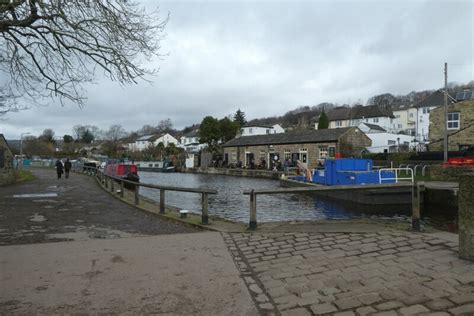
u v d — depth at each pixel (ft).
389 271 14.02
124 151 297.53
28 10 34.53
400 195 57.00
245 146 172.86
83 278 14.66
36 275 15.07
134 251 18.78
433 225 39.17
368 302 11.46
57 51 38.70
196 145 276.82
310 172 90.99
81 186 67.41
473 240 14.38
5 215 32.04
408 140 148.36
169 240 21.20
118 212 34.24
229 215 51.65
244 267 15.97
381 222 23.80
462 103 101.71
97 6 35.45
